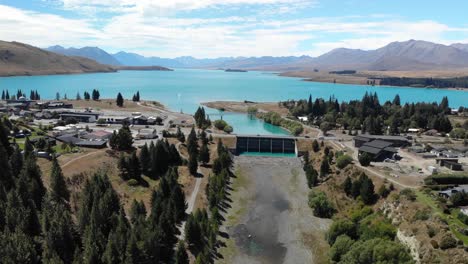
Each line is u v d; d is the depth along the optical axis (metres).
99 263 78.56
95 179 109.25
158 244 89.25
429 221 95.88
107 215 94.31
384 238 95.31
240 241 109.44
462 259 79.25
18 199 86.69
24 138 169.25
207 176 154.62
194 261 94.69
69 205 107.25
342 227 104.19
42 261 77.44
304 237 112.69
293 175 170.88
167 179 121.56
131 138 168.38
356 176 143.62
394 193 121.44
